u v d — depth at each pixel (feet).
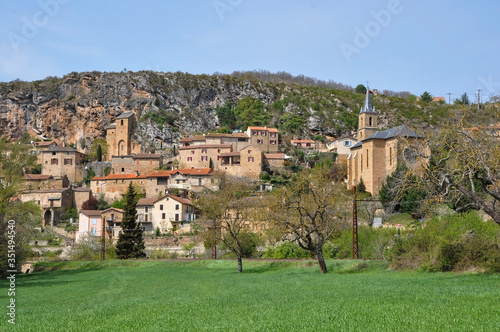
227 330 72.38
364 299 96.12
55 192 482.28
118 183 515.50
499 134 129.70
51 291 161.48
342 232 255.29
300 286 133.18
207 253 315.78
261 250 299.17
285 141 630.74
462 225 168.55
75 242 383.45
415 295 98.02
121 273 227.40
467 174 126.31
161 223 424.46
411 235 188.85
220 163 531.91
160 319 85.10
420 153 129.70
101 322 86.63
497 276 129.90
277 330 70.33
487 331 64.69
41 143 635.66
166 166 559.79
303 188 189.37
